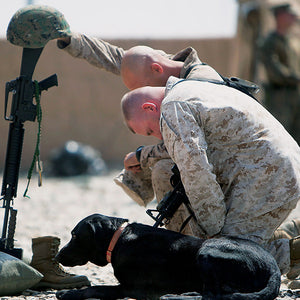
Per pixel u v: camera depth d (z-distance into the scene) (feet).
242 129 52.80
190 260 49.62
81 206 127.65
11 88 57.88
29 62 57.57
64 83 223.71
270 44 139.74
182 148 51.26
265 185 52.75
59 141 223.30
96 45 66.54
